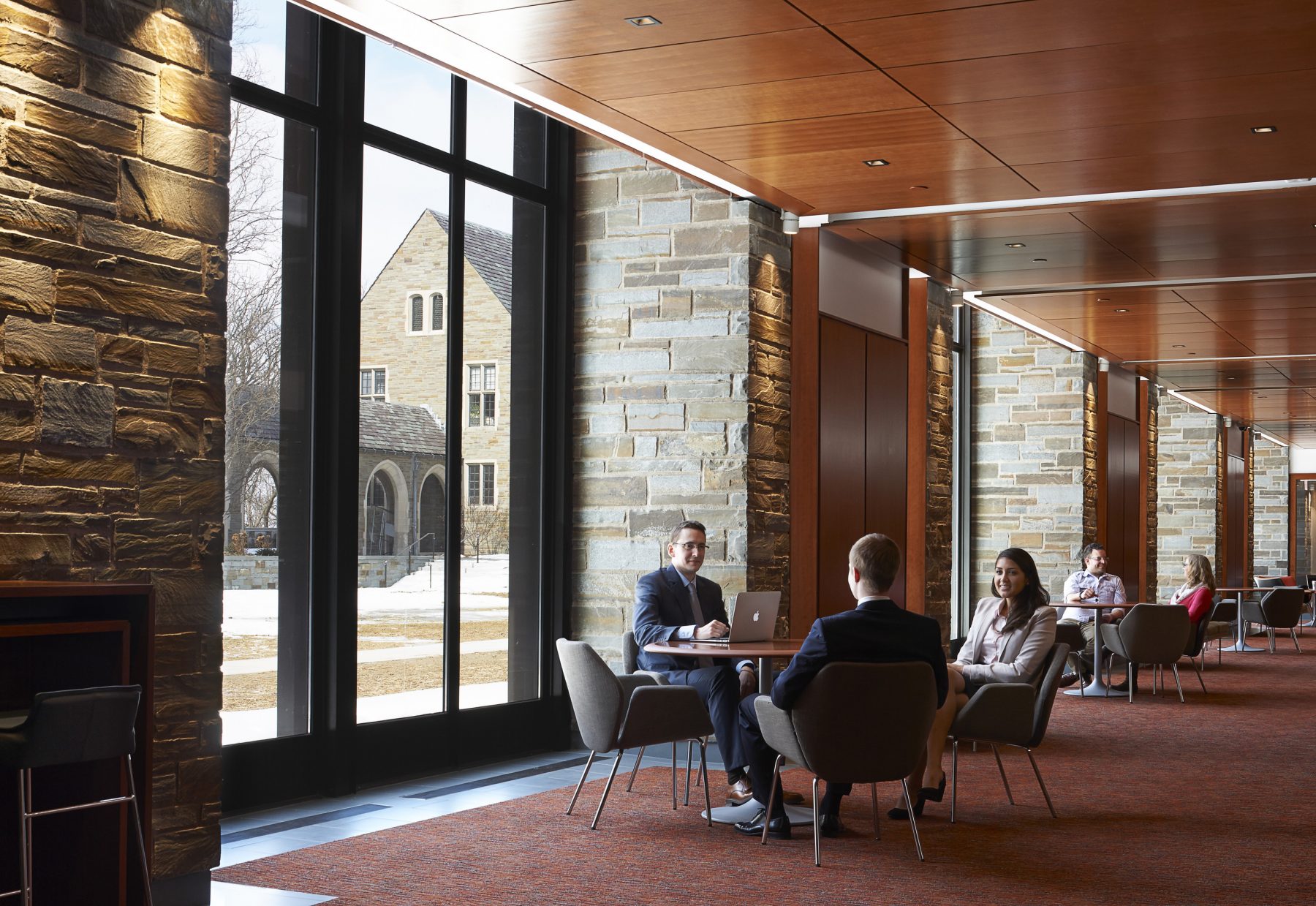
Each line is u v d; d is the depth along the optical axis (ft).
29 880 10.70
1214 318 39.37
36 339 12.54
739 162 23.26
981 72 18.51
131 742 11.14
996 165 23.27
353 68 20.71
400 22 17.13
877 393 30.09
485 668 24.36
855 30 16.97
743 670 20.33
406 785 21.62
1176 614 33.47
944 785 19.21
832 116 20.57
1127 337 43.37
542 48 17.94
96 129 13.14
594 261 26.40
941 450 35.53
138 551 13.56
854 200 25.85
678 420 25.62
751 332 25.41
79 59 12.98
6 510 12.27
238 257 19.04
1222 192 24.66
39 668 12.59
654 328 25.88
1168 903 14.38
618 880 15.06
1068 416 45.68
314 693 20.38
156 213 13.79
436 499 23.13
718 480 25.26
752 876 15.26
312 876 15.21
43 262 12.60
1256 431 81.20
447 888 14.67
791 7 16.24
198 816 14.19
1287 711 32.14
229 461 18.88
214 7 14.52
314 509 20.38
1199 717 30.76
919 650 15.44
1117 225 27.32
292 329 20.03
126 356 13.46
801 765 15.66
